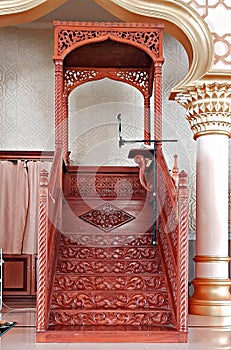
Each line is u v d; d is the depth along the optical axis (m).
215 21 7.13
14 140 9.56
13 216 9.01
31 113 9.65
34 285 8.84
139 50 7.65
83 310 5.35
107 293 5.59
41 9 7.19
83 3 8.77
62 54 6.86
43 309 4.97
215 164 7.07
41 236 5.09
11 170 9.10
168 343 4.90
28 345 4.75
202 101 6.98
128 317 5.33
